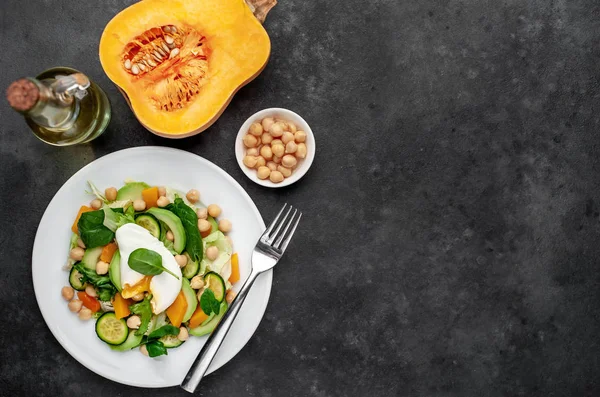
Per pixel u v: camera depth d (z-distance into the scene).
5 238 0.89
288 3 0.89
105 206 0.86
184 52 0.81
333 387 0.91
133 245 0.83
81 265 0.85
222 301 0.86
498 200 0.92
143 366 0.87
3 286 0.88
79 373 0.89
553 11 0.91
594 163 0.92
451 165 0.91
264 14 0.82
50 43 0.88
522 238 0.92
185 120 0.80
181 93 0.83
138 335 0.85
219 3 0.78
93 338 0.87
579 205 0.92
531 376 0.92
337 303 0.91
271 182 0.87
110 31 0.78
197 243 0.85
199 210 0.87
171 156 0.86
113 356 0.87
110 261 0.85
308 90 0.90
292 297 0.90
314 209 0.90
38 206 0.89
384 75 0.91
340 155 0.91
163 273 0.84
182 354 0.87
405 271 0.91
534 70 0.92
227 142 0.90
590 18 0.92
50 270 0.86
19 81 0.73
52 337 0.89
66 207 0.86
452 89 0.91
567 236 0.92
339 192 0.91
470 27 0.91
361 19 0.90
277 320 0.90
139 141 0.89
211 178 0.87
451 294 0.92
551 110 0.92
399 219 0.91
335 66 0.90
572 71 0.92
